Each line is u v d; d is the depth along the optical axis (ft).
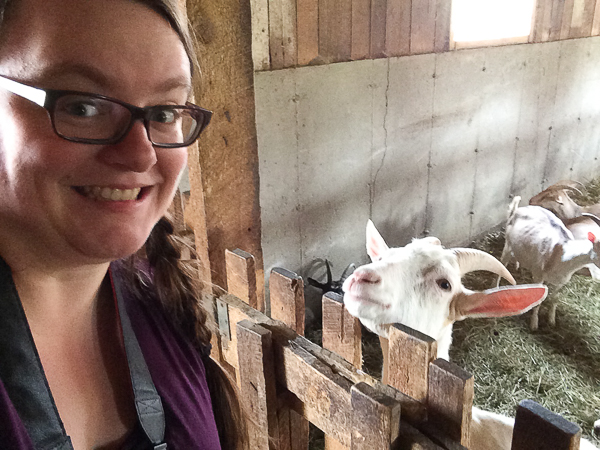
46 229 2.26
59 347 2.82
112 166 2.20
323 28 12.85
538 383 12.44
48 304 2.70
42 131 2.03
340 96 13.74
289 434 5.24
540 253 15.76
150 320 3.44
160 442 3.08
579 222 18.56
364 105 14.47
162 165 2.48
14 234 2.38
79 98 2.06
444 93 16.92
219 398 4.04
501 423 6.99
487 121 19.25
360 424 3.79
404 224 17.35
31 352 2.45
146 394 3.09
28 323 2.54
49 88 1.98
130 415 3.12
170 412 3.19
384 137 15.43
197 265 4.51
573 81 23.02
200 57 5.96
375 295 6.78
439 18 15.83
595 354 13.57
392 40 14.70
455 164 18.53
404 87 15.47
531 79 20.58
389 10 14.26
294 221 13.70
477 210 20.54
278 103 12.34
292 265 14.06
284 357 4.71
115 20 2.06
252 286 6.22
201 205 6.63
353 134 14.48
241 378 5.09
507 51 18.80
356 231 15.66
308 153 13.42
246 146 6.79
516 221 17.13
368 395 3.69
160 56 2.23
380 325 7.10
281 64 12.26
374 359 12.95
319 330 14.29
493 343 13.92
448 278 7.25
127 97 2.17
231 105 6.45
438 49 16.21
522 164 22.11
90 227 2.27
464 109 17.97
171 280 3.58
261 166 12.44
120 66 2.10
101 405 2.99
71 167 2.10
